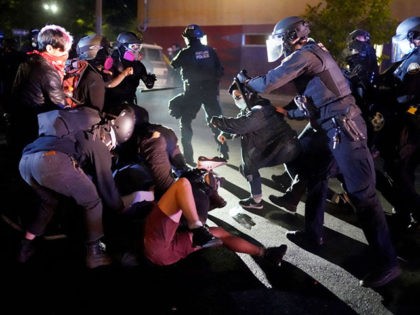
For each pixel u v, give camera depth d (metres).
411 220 4.33
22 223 4.00
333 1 13.09
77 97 3.65
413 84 3.75
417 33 3.75
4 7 20.00
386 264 3.15
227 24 19.88
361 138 3.13
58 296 3.00
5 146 6.46
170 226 3.03
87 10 21.50
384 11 12.76
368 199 3.15
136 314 2.84
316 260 3.62
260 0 18.80
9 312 2.81
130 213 3.75
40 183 3.01
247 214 4.52
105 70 4.68
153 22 22.06
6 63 5.93
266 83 3.30
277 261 3.32
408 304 3.04
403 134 3.91
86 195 3.12
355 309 2.97
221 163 3.30
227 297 3.07
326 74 3.16
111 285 3.16
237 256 3.62
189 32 5.85
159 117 10.60
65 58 3.38
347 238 4.04
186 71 5.89
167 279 3.26
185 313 2.88
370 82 4.03
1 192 4.79
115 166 4.08
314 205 3.81
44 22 20.38
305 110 3.31
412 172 4.30
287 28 3.31
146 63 14.07
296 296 3.10
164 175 3.81
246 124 4.04
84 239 3.30
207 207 3.22
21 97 3.31
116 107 3.45
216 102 6.13
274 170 6.12
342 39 12.72
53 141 3.00
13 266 3.35
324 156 3.71
